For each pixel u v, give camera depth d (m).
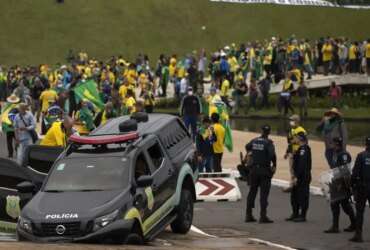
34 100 132.00
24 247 40.22
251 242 52.28
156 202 49.06
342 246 51.81
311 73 161.25
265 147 59.69
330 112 73.25
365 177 52.19
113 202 44.91
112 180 47.09
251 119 140.75
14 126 81.62
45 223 44.00
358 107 151.25
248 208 60.66
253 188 60.34
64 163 48.97
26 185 48.50
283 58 158.50
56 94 109.81
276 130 121.50
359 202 52.69
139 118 54.97
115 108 97.62
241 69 161.25
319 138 111.69
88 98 97.50
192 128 92.75
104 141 49.59
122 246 43.22
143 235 46.78
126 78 141.38
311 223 60.09
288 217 62.44
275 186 76.88
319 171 82.56
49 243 43.19
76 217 43.94
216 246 49.94
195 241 51.91
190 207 54.09
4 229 51.81
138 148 49.44
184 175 53.12
